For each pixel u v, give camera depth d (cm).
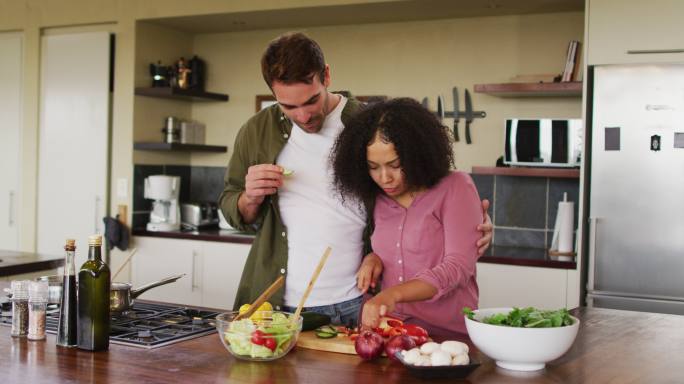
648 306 370
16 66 539
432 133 198
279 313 187
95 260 186
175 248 479
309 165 238
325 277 235
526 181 448
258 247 247
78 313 186
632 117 371
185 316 230
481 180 456
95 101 504
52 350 187
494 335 166
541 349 165
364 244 242
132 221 496
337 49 489
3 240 548
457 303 210
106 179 503
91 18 505
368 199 217
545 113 439
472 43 453
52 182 526
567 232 411
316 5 437
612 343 199
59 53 518
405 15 452
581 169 378
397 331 181
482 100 452
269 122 247
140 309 237
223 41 529
